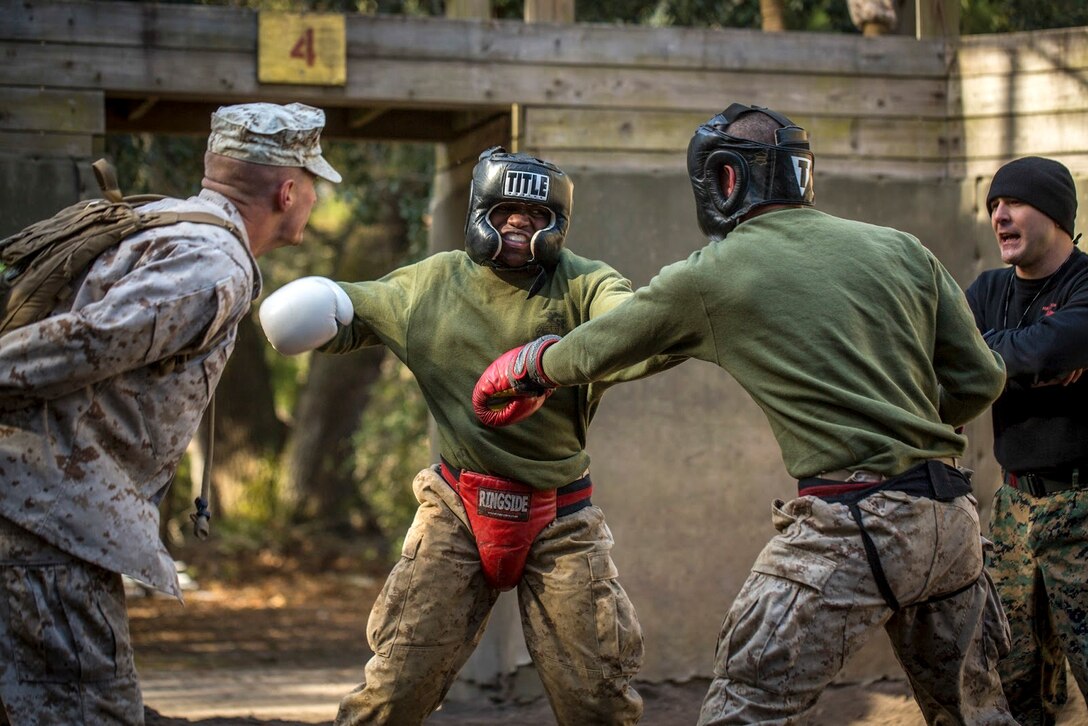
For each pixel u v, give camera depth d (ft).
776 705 10.19
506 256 12.45
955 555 10.46
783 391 10.40
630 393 19.57
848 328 10.36
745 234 10.79
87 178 18.16
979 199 20.42
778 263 10.52
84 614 9.45
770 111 11.23
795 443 10.46
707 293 10.55
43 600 9.34
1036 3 26.66
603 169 19.74
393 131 22.61
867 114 20.47
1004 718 11.02
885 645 19.66
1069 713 16.20
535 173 12.30
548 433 12.46
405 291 12.97
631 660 12.46
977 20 28.89
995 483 19.85
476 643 13.02
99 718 9.55
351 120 22.43
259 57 18.71
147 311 9.20
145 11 18.44
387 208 47.42
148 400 9.60
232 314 9.86
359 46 19.07
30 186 17.92
